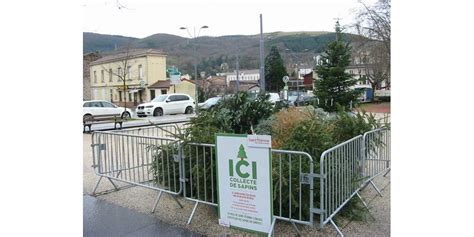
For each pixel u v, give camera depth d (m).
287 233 4.28
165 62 47.31
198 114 6.46
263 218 3.91
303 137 4.69
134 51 47.75
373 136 6.03
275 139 5.31
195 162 5.02
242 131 6.73
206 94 34.44
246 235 4.27
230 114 6.72
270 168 3.83
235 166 4.05
